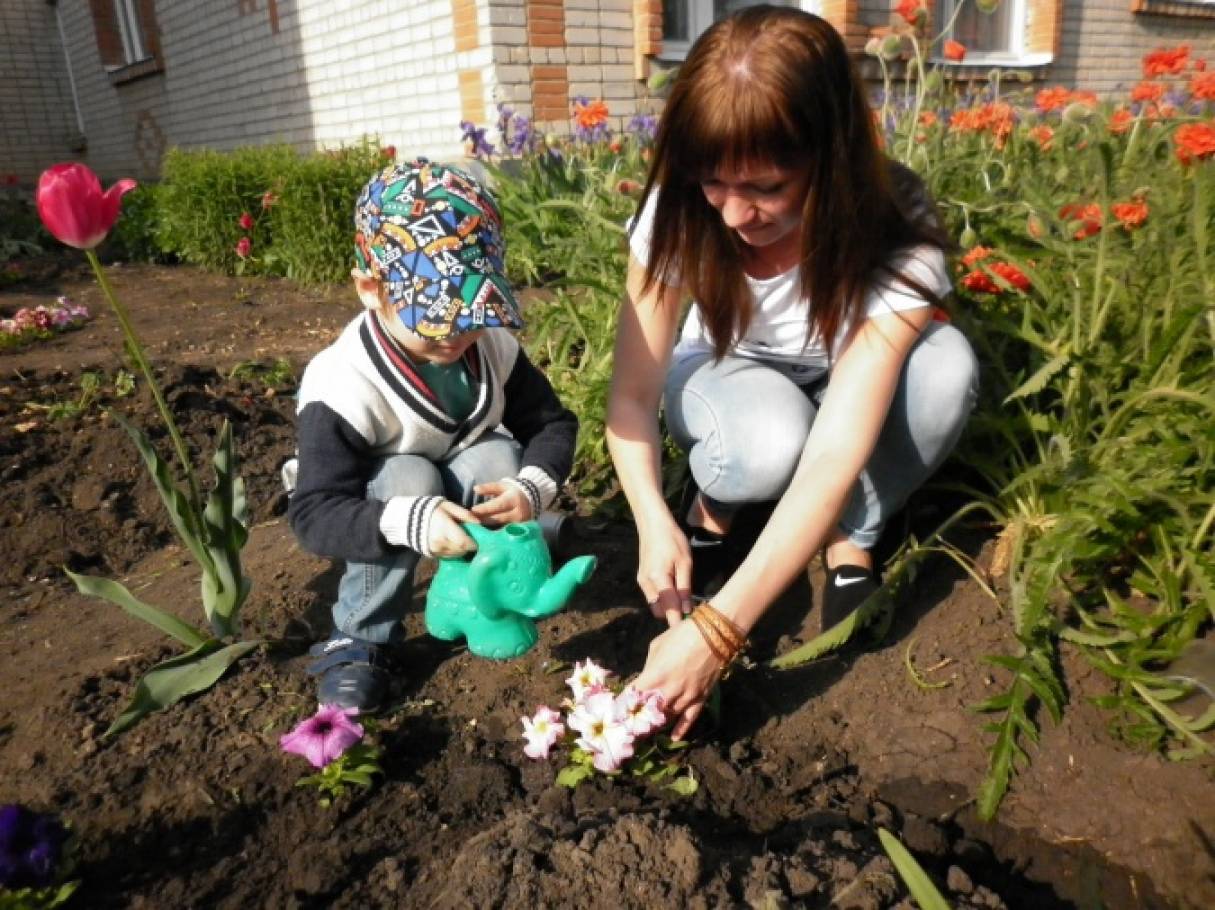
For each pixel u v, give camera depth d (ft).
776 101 4.32
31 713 5.73
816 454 5.17
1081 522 5.64
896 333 5.25
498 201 15.40
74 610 7.23
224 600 5.97
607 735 4.62
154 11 35.24
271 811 4.91
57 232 4.95
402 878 4.41
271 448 10.07
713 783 5.04
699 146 4.52
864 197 4.96
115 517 8.63
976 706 5.30
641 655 6.05
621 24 21.86
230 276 22.75
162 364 11.66
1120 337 7.02
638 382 6.01
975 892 4.22
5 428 9.75
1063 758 5.10
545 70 21.02
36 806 4.95
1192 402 6.05
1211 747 4.86
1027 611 5.38
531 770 5.15
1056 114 14.93
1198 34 31.45
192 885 4.48
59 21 43.32
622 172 12.67
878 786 5.11
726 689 5.78
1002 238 7.75
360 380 5.31
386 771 5.15
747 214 4.81
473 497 5.82
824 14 23.29
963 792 5.01
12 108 43.16
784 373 6.65
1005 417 6.73
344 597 5.77
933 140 9.82
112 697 5.86
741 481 6.19
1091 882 4.50
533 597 4.94
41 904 4.25
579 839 4.37
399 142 24.59
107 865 4.60
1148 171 8.57
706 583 6.63
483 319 4.72
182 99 35.27
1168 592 5.54
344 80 25.95
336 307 18.01
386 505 5.12
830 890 4.14
